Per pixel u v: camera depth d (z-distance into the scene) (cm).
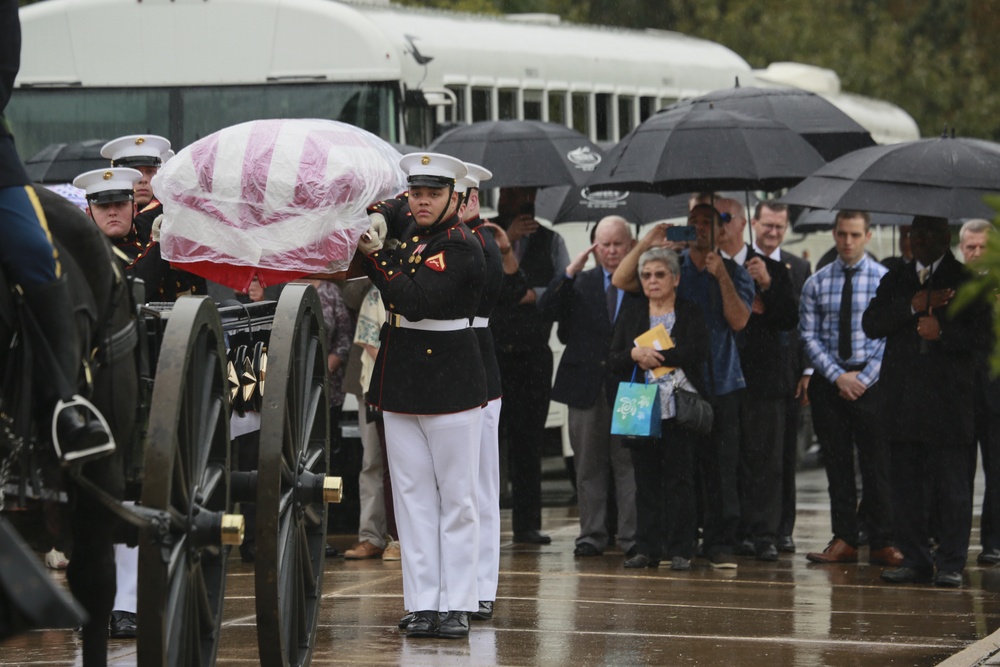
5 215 1919
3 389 1900
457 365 2967
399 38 5266
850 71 12225
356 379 4175
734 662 2811
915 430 3762
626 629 3133
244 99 5216
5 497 1916
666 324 3941
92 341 2089
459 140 4697
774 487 4244
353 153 2662
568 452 5972
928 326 3734
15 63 1945
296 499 2445
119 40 5266
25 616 1631
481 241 3066
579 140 4862
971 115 12106
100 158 4928
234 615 3312
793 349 4591
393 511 4203
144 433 2245
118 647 2955
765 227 4831
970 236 4372
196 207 2584
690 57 7025
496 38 5819
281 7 5206
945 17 12369
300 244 2580
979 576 3969
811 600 3531
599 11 12688
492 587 3231
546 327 4419
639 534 4031
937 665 2739
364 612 3331
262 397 2514
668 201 5300
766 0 12638
